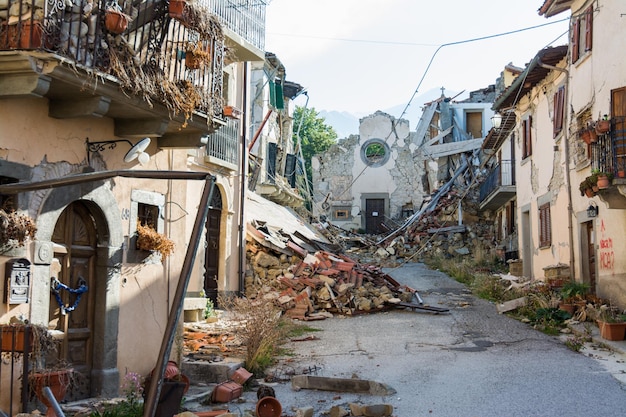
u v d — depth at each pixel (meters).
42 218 7.16
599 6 13.95
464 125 41.12
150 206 9.38
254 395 9.02
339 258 19.53
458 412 8.03
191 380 9.74
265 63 25.62
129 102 7.62
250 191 24.14
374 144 42.62
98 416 6.90
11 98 6.60
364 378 9.87
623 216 12.87
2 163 6.61
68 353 7.81
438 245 31.11
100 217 8.24
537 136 19.50
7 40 6.41
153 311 9.24
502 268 25.09
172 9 8.28
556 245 17.36
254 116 25.06
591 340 12.05
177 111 8.20
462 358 11.11
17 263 6.76
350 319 15.71
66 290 7.76
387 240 33.38
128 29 7.89
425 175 41.75
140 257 8.97
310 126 53.22
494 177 26.08
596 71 14.07
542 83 18.81
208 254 16.53
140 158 7.99
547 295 15.48
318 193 42.88
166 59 8.61
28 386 6.43
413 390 9.12
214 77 9.53
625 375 9.57
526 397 8.59
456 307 16.88
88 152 7.91
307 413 7.77
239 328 11.56
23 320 6.80
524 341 12.41
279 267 18.30
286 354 11.80
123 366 8.52
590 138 12.48
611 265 13.39
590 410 7.96
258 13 16.56
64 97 7.20
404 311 16.59
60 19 6.65
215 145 16.27
